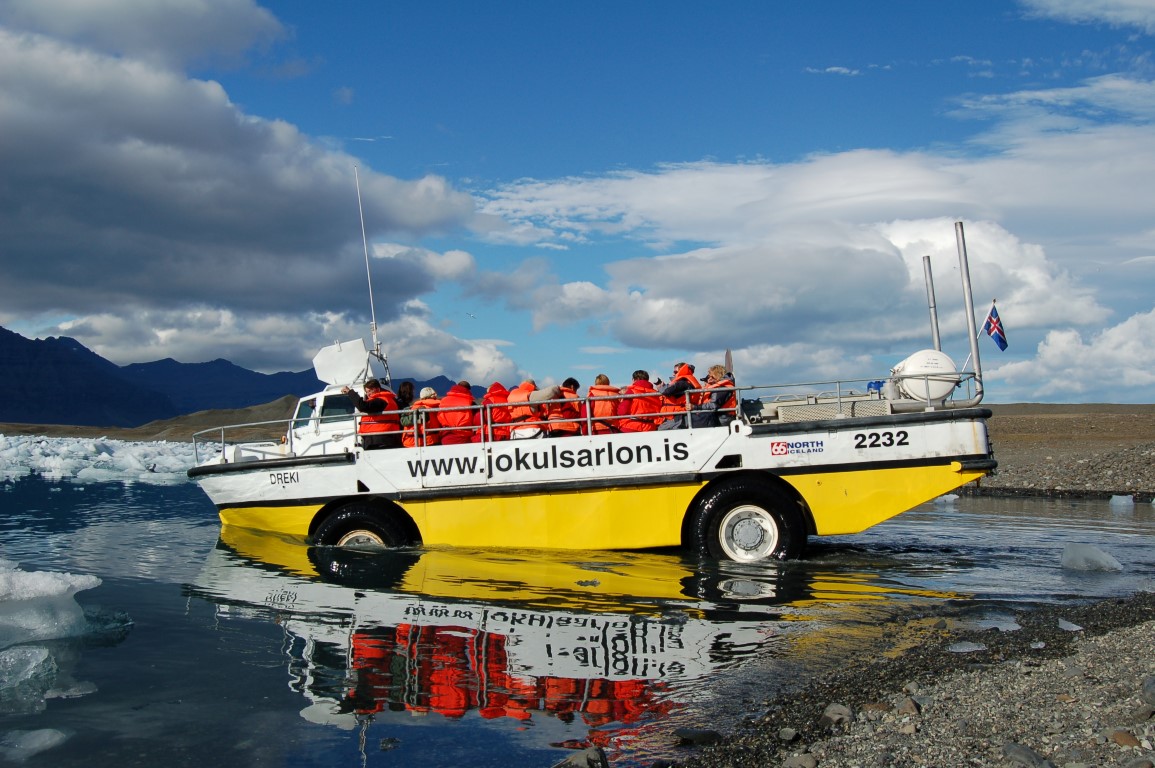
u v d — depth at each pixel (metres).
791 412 8.62
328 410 10.00
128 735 3.84
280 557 8.21
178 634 5.48
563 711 4.18
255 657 5.01
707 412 8.56
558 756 3.65
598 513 8.52
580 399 8.70
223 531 9.27
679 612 6.17
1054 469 17.95
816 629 5.74
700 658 5.05
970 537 10.24
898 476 8.31
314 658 5.00
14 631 5.43
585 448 8.55
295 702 4.28
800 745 3.73
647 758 3.62
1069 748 3.56
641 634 5.57
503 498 8.62
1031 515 12.72
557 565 7.84
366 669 4.80
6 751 3.65
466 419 8.93
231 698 4.32
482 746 3.75
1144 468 16.53
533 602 6.42
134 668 4.79
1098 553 8.09
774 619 6.00
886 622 5.96
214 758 3.61
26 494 16.25
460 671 4.78
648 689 4.50
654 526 8.47
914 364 8.57
